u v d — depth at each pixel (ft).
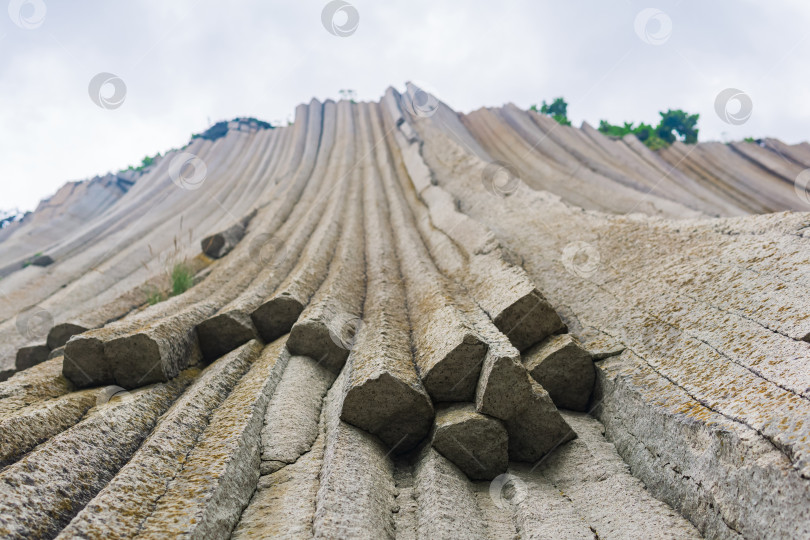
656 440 10.91
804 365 9.67
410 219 32.50
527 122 76.74
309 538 8.63
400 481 11.35
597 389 13.65
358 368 12.96
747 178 57.26
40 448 10.14
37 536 8.43
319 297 18.10
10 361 23.20
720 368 11.07
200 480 9.64
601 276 17.70
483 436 11.62
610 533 9.58
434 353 13.08
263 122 95.91
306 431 12.25
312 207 39.32
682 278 15.01
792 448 7.98
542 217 25.23
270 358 15.06
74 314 29.01
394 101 83.46
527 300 14.55
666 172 61.52
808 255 12.73
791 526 7.48
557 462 12.05
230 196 58.65
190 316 16.87
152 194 61.21
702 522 9.23
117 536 8.19
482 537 9.51
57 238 55.98
